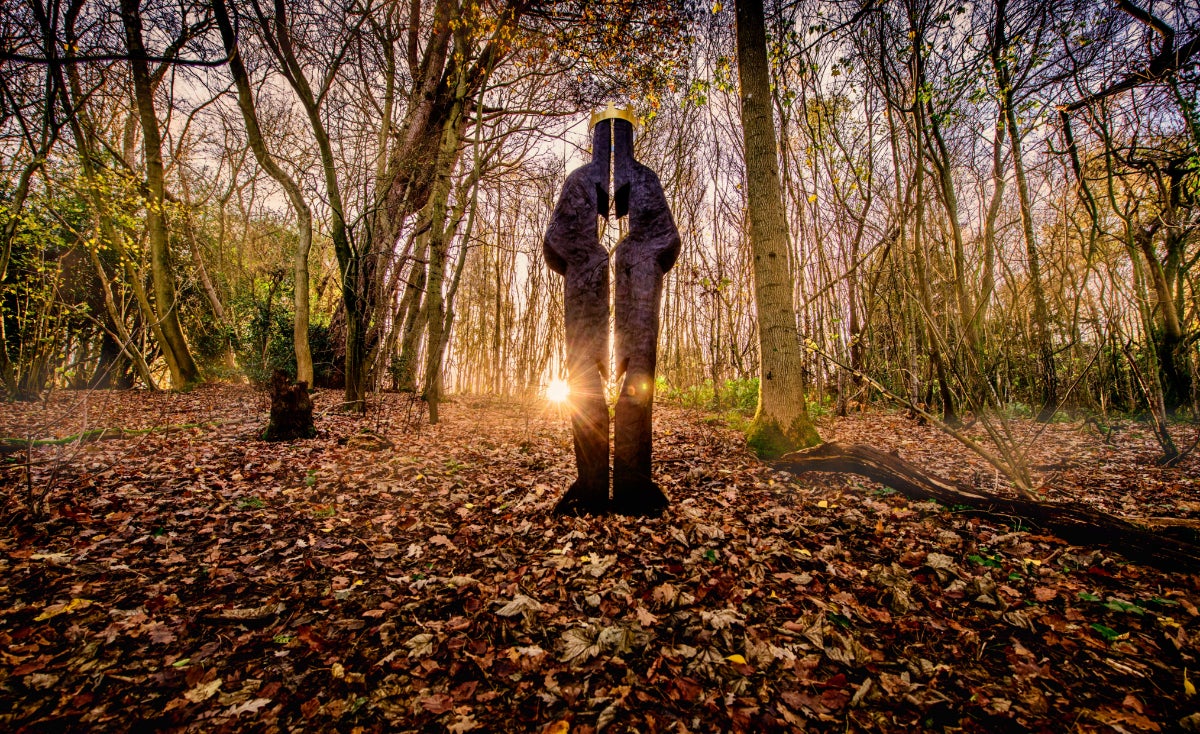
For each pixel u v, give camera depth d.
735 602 2.47
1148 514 3.78
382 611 2.39
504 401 13.35
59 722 1.62
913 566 2.86
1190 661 1.95
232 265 19.80
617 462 3.60
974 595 2.51
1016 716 1.70
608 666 1.98
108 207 10.20
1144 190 8.34
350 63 10.17
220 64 3.57
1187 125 6.97
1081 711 1.71
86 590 2.46
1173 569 2.67
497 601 2.48
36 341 10.25
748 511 3.90
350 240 8.71
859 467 4.26
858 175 8.14
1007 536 3.20
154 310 13.15
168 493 4.07
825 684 1.88
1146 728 1.62
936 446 6.86
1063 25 6.43
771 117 6.06
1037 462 5.77
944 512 3.73
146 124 11.62
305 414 6.75
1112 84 6.48
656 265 3.51
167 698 1.77
